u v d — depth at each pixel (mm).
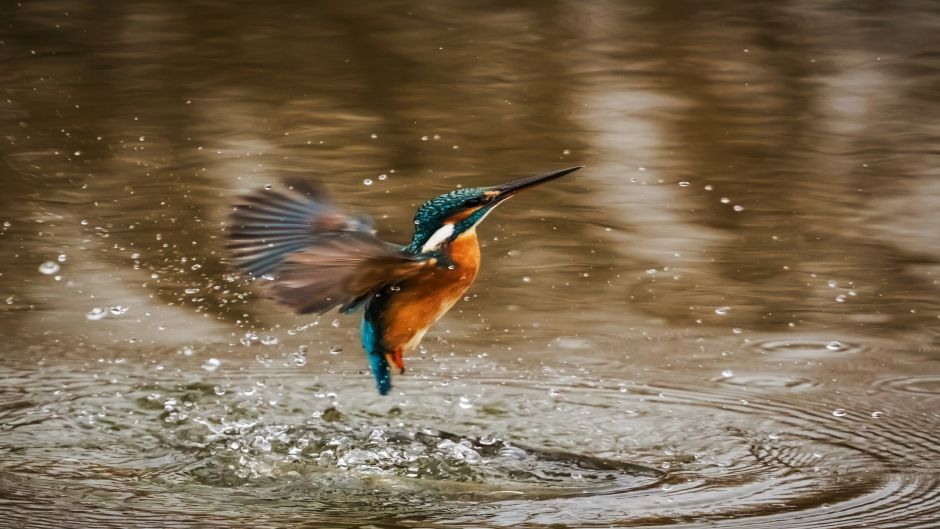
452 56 29469
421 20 33219
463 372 13164
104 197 19344
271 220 9164
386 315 9734
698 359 13680
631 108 25219
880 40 31453
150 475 10109
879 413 11984
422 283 9625
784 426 11578
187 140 22531
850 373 13242
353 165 21062
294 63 28656
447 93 26250
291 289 8180
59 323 14500
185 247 17328
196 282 16094
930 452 10852
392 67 28438
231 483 9938
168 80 26922
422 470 10328
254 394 12375
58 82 26469
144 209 18797
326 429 11383
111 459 10531
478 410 12008
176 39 30797
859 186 20562
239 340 14188
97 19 32688
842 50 30500
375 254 8125
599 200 19703
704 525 8867
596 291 15977
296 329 14672
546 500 9523
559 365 13453
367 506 9352
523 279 16422
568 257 17250
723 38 31609
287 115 24328
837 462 10570
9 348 13617
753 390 12695
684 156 22141
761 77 28000
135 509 9164
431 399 12305
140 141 22359
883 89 27062
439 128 23547
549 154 22078
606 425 11609
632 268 16828
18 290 15523
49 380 12648
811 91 26906
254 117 24172
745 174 21188
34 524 8727
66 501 9312
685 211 19250
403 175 20578
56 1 34531
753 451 10883
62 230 17844
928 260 17109
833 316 15086
